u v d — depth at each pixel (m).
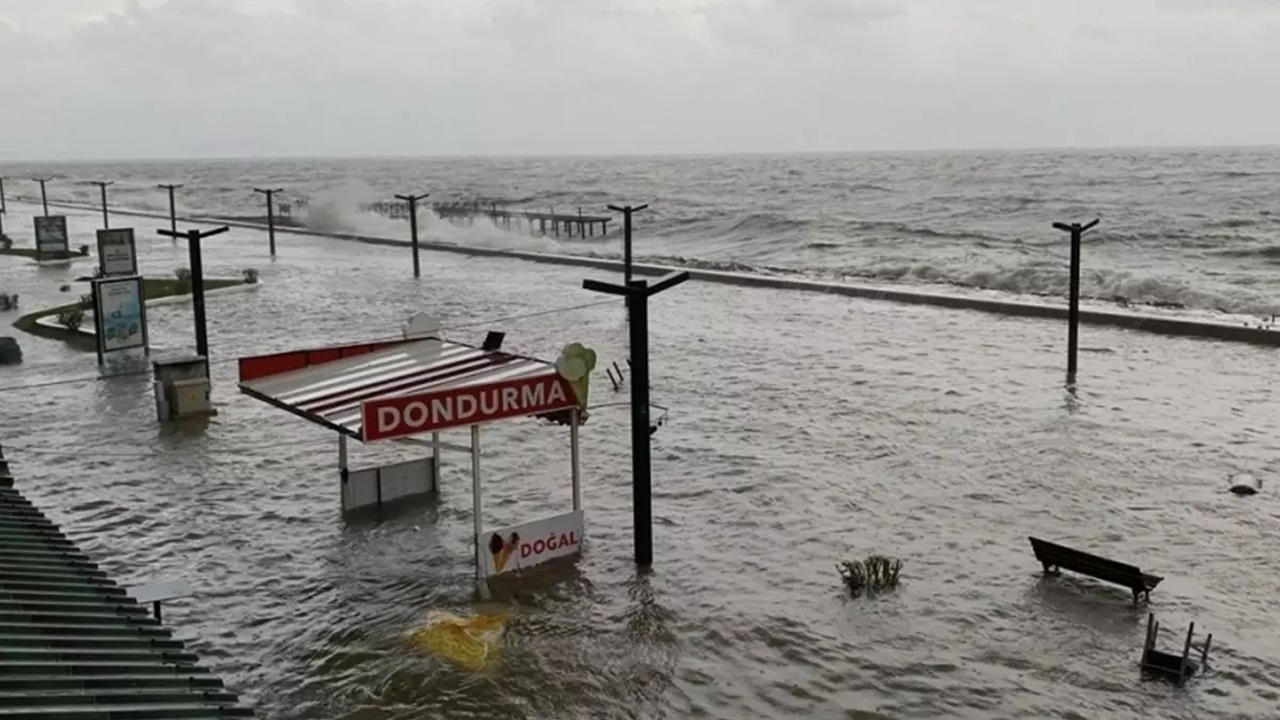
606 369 26.48
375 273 47.31
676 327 32.66
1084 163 191.00
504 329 32.59
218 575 13.92
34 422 21.38
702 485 17.33
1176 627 12.05
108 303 27.14
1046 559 13.45
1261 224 66.56
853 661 11.44
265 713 10.52
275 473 18.12
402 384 14.81
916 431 20.36
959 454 18.81
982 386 24.03
